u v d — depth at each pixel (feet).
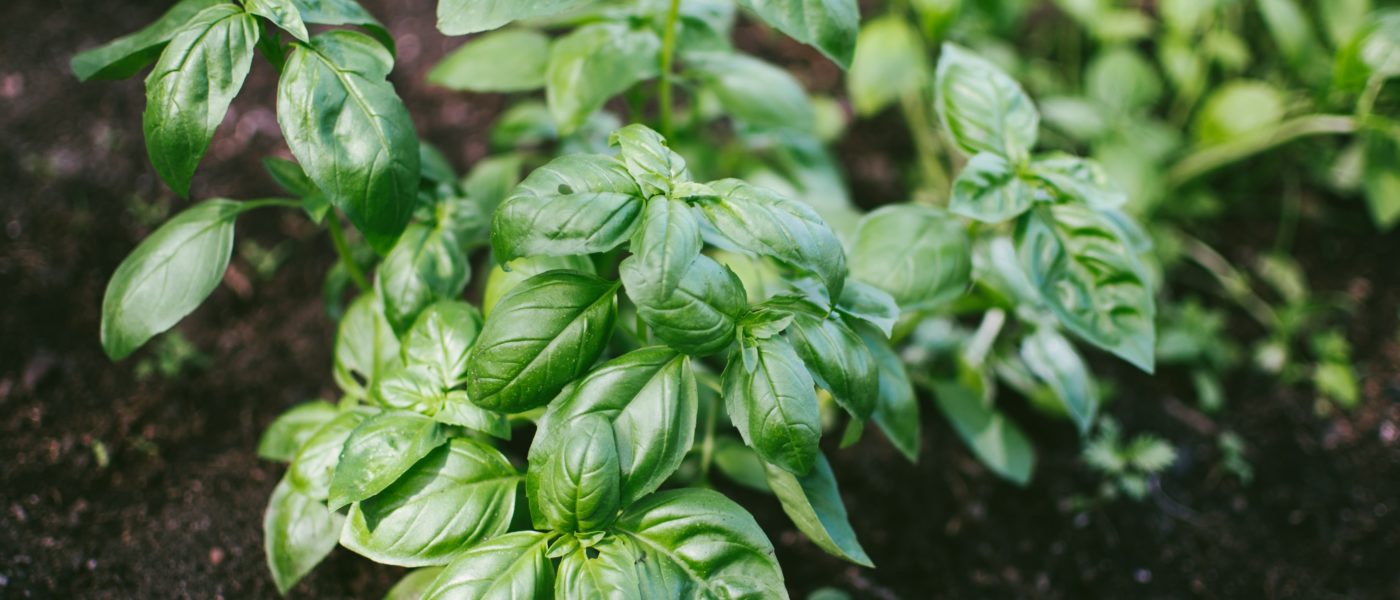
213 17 2.09
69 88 2.94
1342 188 3.32
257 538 2.47
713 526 2.04
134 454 2.55
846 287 2.16
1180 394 2.90
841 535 2.12
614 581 2.00
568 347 2.04
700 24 2.49
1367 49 2.67
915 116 3.21
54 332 2.65
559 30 3.44
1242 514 2.72
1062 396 2.45
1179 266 3.13
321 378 2.71
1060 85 3.39
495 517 2.09
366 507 2.06
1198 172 3.06
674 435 2.03
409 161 2.13
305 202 2.24
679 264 1.95
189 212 2.23
